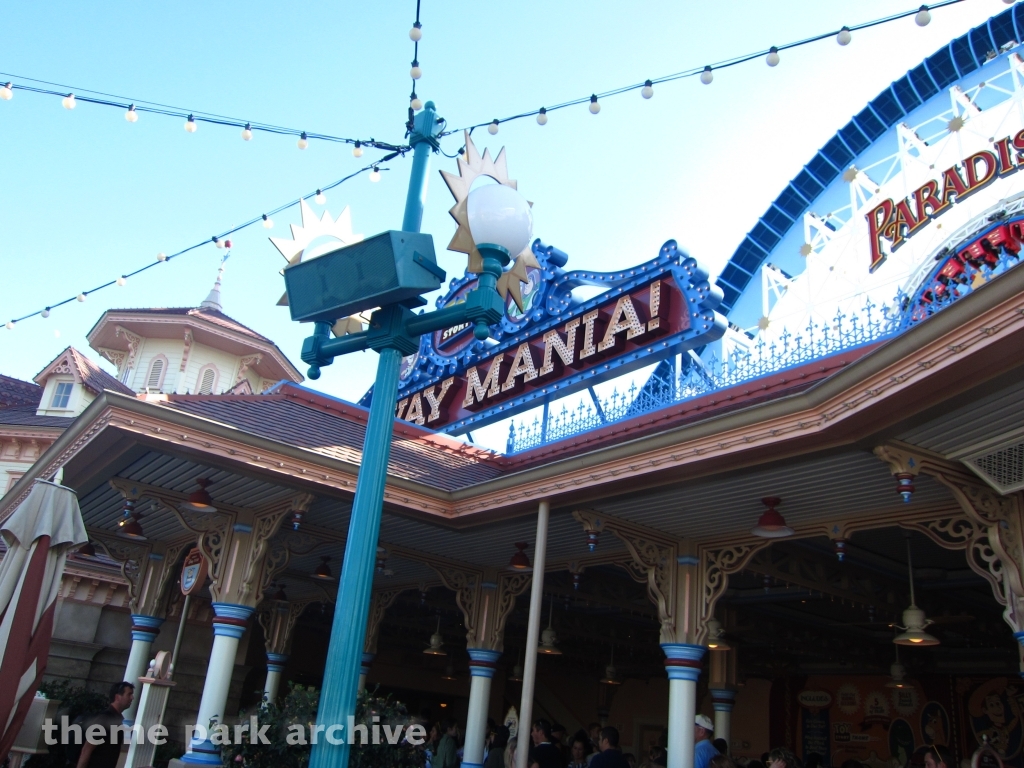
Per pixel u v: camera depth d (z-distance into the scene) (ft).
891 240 56.39
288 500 30.71
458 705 78.89
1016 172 49.24
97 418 26.94
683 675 28.12
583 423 40.19
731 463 22.36
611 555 33.40
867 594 35.68
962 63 67.10
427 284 15.79
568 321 43.24
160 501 32.55
